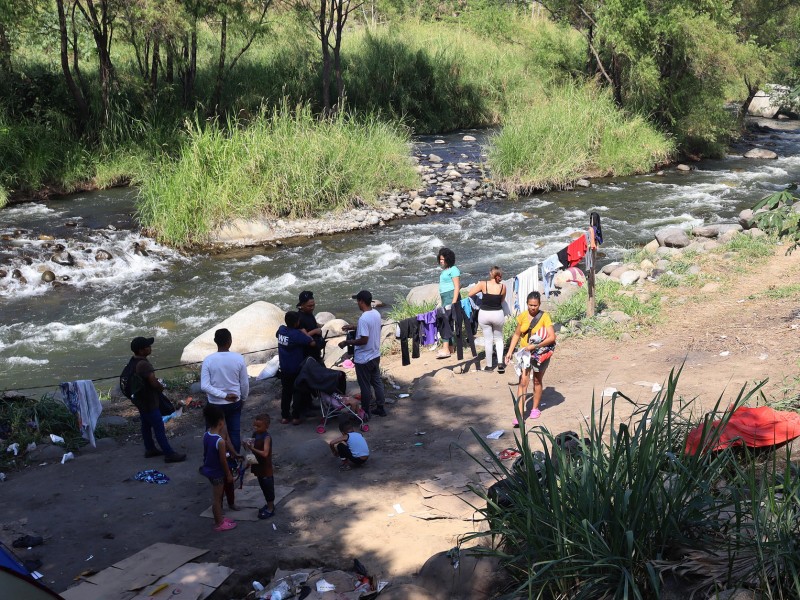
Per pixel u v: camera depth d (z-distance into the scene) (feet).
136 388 27.78
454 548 18.81
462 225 70.74
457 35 137.18
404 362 37.32
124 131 88.94
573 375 34.71
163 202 66.85
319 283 57.47
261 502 24.66
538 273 39.93
